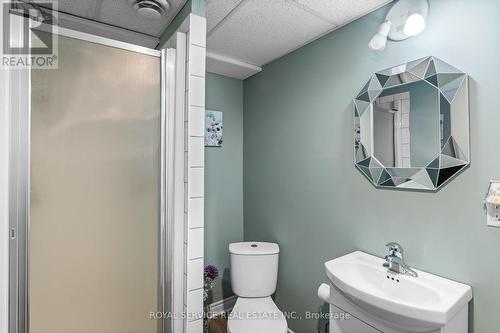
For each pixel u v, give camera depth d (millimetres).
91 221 1184
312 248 1830
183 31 1407
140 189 1311
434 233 1233
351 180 1585
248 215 2439
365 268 1355
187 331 1343
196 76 1371
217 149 2373
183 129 1404
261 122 2289
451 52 1165
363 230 1526
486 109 1073
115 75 1248
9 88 1010
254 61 2162
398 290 1219
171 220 1367
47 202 1086
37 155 1069
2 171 987
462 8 1134
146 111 1330
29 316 1041
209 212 2322
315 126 1804
